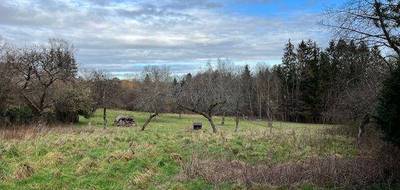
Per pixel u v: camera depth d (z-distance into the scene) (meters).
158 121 64.12
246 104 87.00
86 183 13.88
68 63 49.69
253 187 13.30
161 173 15.43
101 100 61.25
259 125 61.38
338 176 14.09
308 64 80.88
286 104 85.62
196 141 23.64
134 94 79.31
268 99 77.88
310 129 34.72
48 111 49.91
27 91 48.06
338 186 13.52
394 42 16.62
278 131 31.55
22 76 47.09
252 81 93.69
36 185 13.48
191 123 61.50
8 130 28.02
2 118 41.16
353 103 24.20
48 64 47.84
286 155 20.50
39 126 32.31
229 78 72.81
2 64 45.72
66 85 52.25
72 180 14.21
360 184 13.53
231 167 15.98
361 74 20.75
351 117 27.03
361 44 17.53
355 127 27.67
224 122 67.69
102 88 61.09
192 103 52.16
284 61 89.19
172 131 34.16
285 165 16.06
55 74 48.19
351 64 20.84
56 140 22.19
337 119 30.58
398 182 13.90
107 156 17.19
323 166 14.93
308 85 79.12
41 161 16.27
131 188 13.52
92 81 60.31
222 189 13.31
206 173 14.80
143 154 17.88
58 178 14.30
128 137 24.75
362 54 18.72
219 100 55.22
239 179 14.06
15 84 45.53
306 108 79.00
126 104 79.69
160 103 58.34
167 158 17.50
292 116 84.56
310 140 25.20
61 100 52.16
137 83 80.69
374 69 19.69
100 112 76.38
